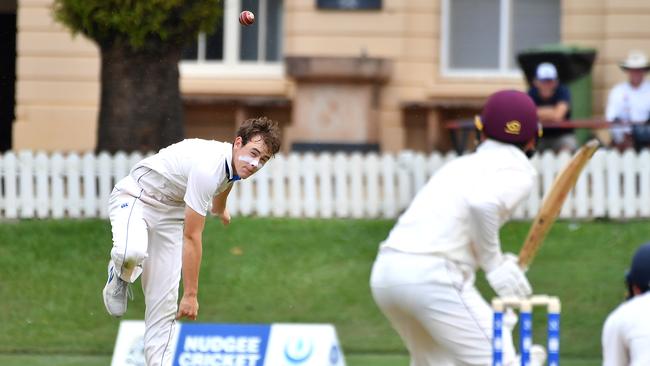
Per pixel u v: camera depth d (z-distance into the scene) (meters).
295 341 28.78
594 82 61.09
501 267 24.33
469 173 24.28
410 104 61.56
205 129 63.09
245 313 38.38
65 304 39.16
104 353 35.88
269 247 43.50
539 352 25.28
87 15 46.91
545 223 25.75
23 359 34.97
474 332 23.91
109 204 24.64
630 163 48.53
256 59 63.84
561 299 39.19
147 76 48.38
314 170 48.91
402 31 62.25
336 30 62.44
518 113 24.45
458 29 64.12
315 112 60.16
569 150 50.88
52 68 62.41
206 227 45.16
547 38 64.06
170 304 25.03
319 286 40.38
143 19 46.53
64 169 48.31
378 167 48.97
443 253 23.92
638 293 19.91
